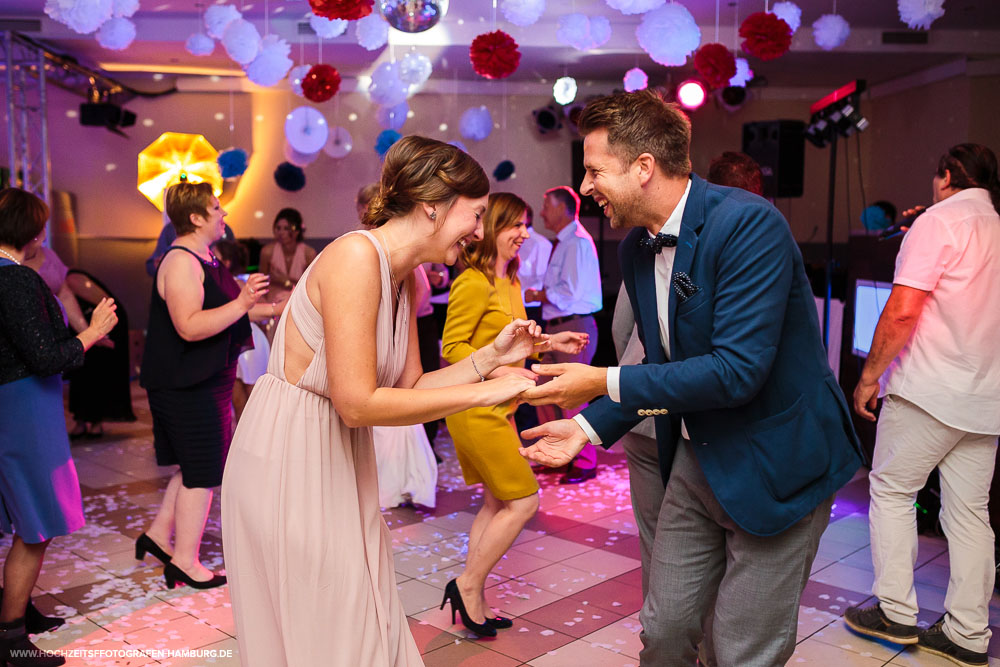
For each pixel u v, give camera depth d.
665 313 1.97
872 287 4.54
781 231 1.77
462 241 1.83
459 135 11.34
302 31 8.70
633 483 2.45
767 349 1.73
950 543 2.81
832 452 1.87
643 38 5.85
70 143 10.70
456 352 2.93
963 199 2.82
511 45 5.37
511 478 2.84
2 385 2.75
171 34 8.76
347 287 1.68
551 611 3.19
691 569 2.02
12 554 2.79
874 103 11.77
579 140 11.02
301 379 1.78
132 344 9.61
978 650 2.75
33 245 2.99
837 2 8.15
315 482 1.77
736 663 1.91
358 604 1.77
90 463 5.73
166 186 6.60
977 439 2.77
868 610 2.97
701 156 11.77
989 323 2.70
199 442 3.38
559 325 5.23
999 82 9.84
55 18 5.59
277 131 11.03
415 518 4.41
